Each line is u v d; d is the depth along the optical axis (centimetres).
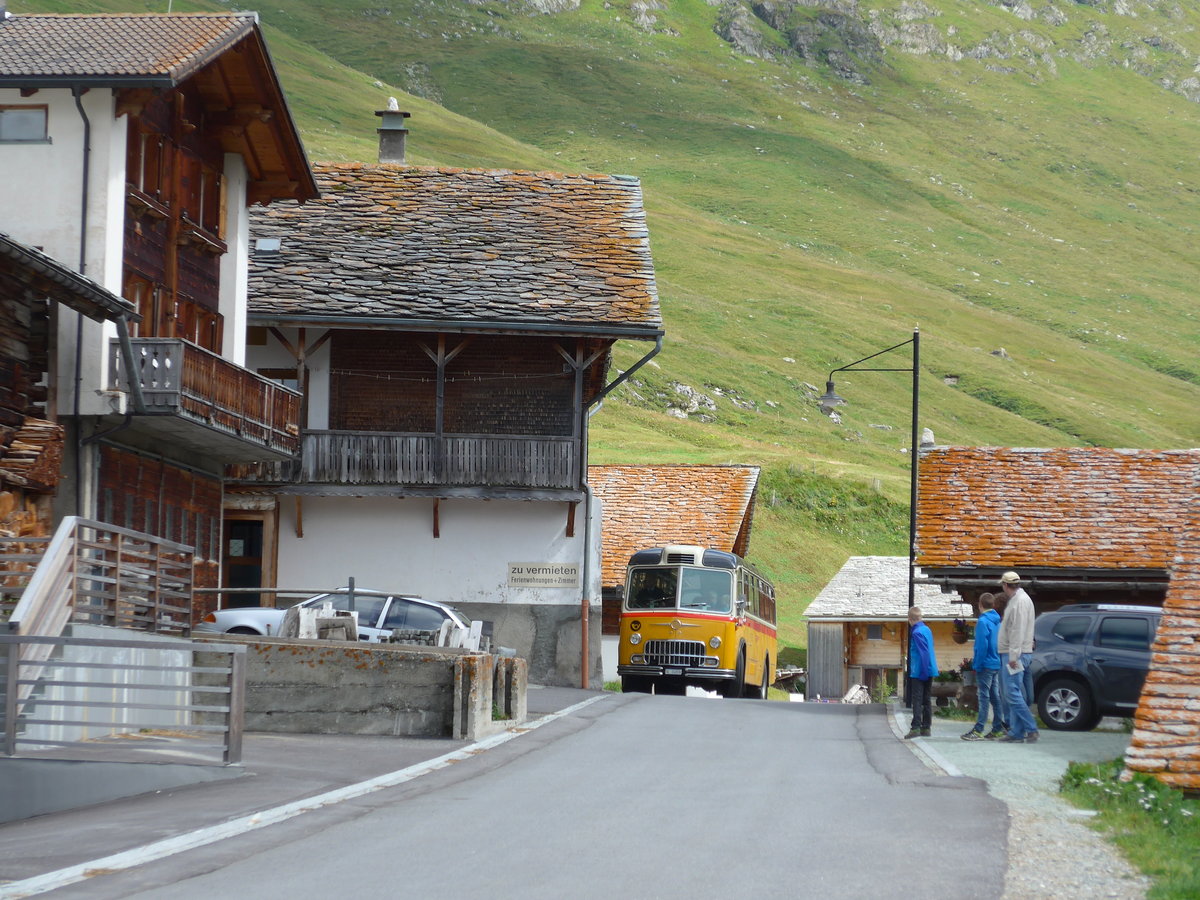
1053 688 2328
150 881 926
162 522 2605
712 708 2620
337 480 3294
